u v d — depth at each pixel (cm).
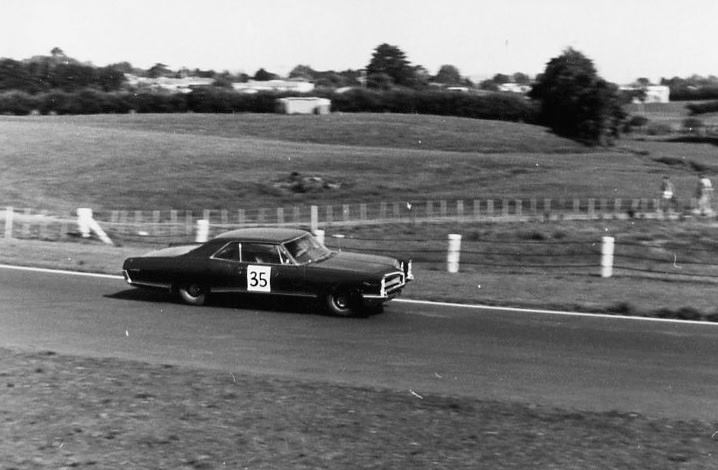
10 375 1806
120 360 2014
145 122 17425
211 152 12519
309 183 10231
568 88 17200
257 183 10394
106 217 8294
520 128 17600
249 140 14612
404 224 7400
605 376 1997
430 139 15988
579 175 11556
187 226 6850
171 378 1836
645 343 2341
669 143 18025
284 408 1617
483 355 2184
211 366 2036
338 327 2509
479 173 11506
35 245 4241
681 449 1428
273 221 8088
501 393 1842
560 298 2977
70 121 17275
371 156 12688
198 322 2553
